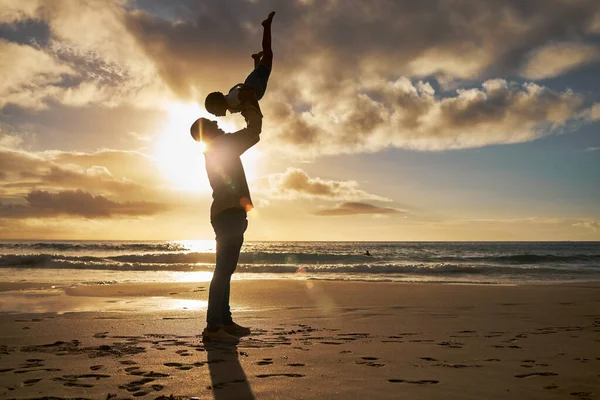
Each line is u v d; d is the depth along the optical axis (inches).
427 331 172.2
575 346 141.0
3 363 112.7
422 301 297.0
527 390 91.4
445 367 111.3
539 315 226.1
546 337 158.7
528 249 2512.3
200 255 1012.5
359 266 828.0
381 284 435.8
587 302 293.7
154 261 1023.6
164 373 103.3
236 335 159.2
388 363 115.3
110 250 1670.8
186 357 120.7
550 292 365.4
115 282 479.2
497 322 199.6
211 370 106.3
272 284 431.5
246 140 148.6
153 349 131.3
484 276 693.3
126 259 1007.6
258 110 148.7
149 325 181.3
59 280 518.9
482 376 102.5
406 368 110.0
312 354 125.8
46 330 167.9
